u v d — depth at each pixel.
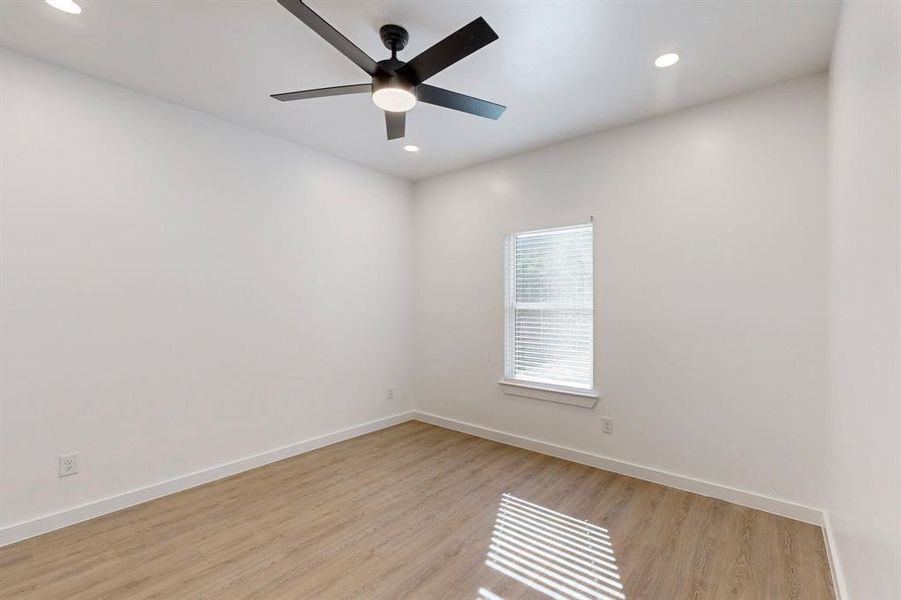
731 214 2.66
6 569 1.99
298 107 2.90
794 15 1.90
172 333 2.82
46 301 2.33
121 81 2.56
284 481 2.99
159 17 1.97
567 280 3.50
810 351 2.40
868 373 1.29
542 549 2.16
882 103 1.12
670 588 1.87
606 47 2.17
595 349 3.26
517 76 2.45
